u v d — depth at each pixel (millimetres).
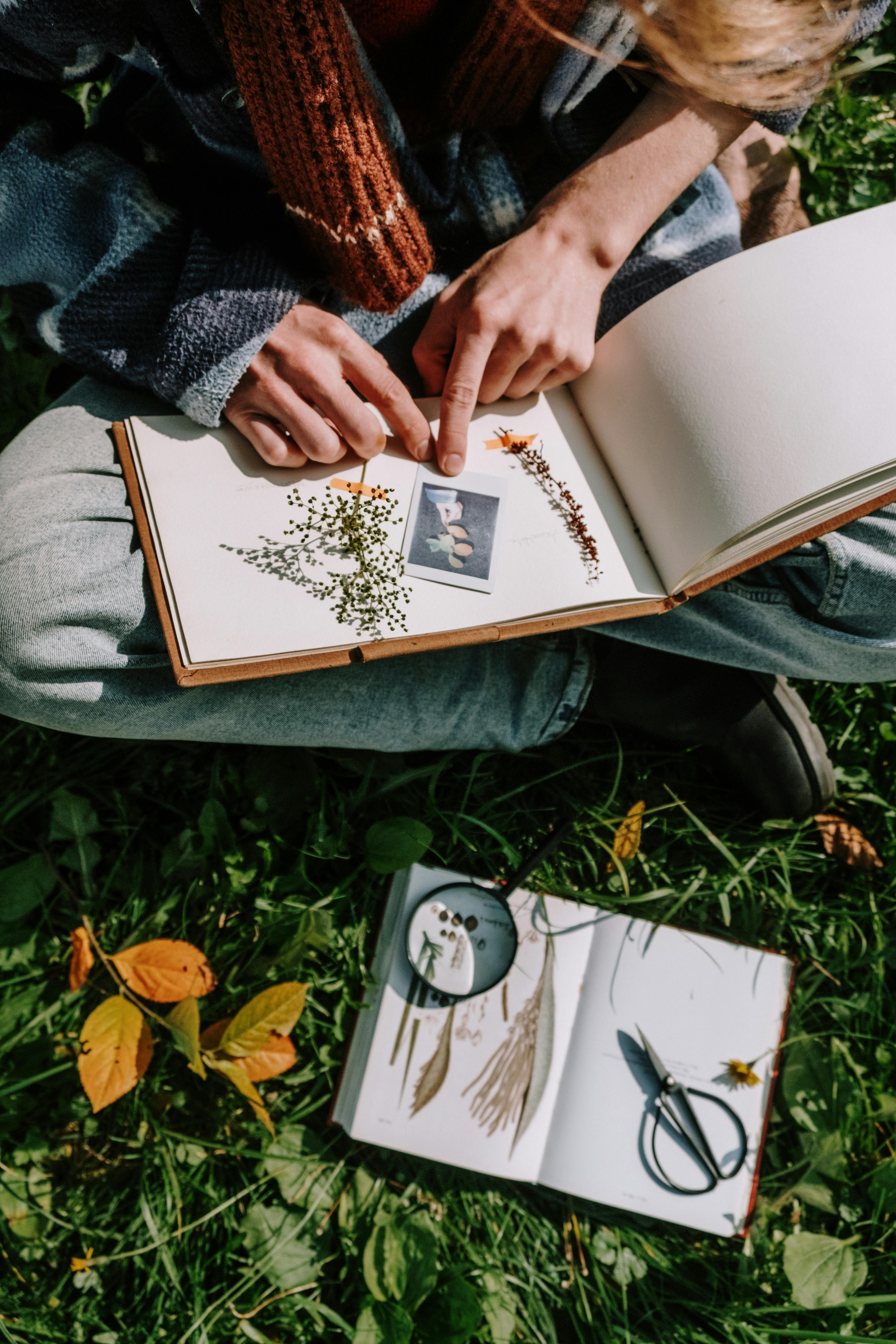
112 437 1132
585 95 1121
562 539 1046
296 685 1177
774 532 991
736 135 1105
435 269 1227
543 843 1475
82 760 1476
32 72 1017
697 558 991
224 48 894
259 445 1035
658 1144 1318
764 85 960
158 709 1133
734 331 977
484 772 1519
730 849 1516
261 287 1037
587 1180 1306
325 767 1502
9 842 1440
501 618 1011
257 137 953
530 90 1060
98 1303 1311
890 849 1525
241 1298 1317
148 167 1065
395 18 978
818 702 1579
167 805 1454
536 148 1184
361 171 945
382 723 1261
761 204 1483
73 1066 1338
